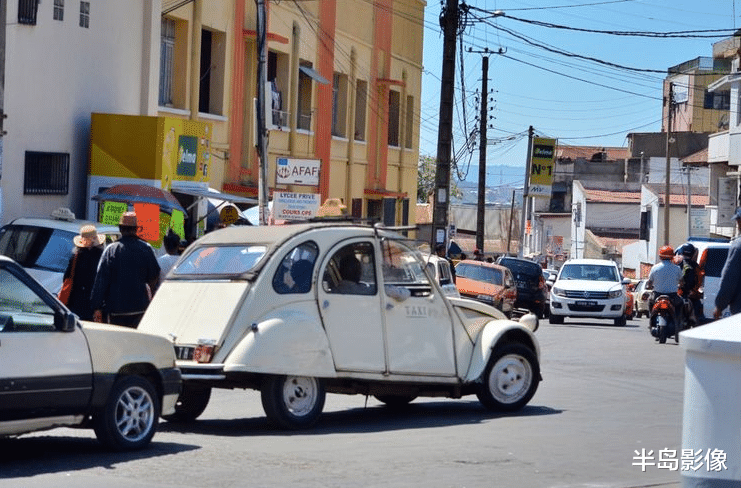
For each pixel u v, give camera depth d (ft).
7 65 74.13
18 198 75.92
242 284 39.88
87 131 82.74
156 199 73.92
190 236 93.25
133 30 87.76
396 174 161.07
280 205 82.84
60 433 39.32
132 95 88.17
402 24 158.81
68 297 50.78
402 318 43.19
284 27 119.75
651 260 283.79
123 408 34.68
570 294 123.65
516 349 46.75
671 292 83.56
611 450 36.24
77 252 50.90
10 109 74.69
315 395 40.75
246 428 40.86
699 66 321.52
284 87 121.80
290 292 40.37
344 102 139.85
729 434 20.54
